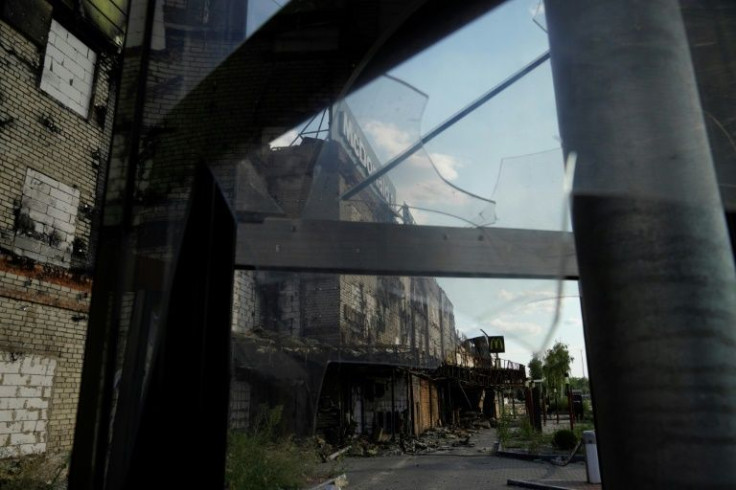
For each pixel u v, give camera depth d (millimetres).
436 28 1467
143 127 1347
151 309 1249
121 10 8938
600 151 1188
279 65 1447
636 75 1199
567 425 19703
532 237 1562
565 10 1301
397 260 1604
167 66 1396
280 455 4531
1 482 5434
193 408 1246
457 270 1568
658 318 1053
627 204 1134
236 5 1456
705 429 982
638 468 1021
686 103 1199
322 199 1489
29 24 7289
